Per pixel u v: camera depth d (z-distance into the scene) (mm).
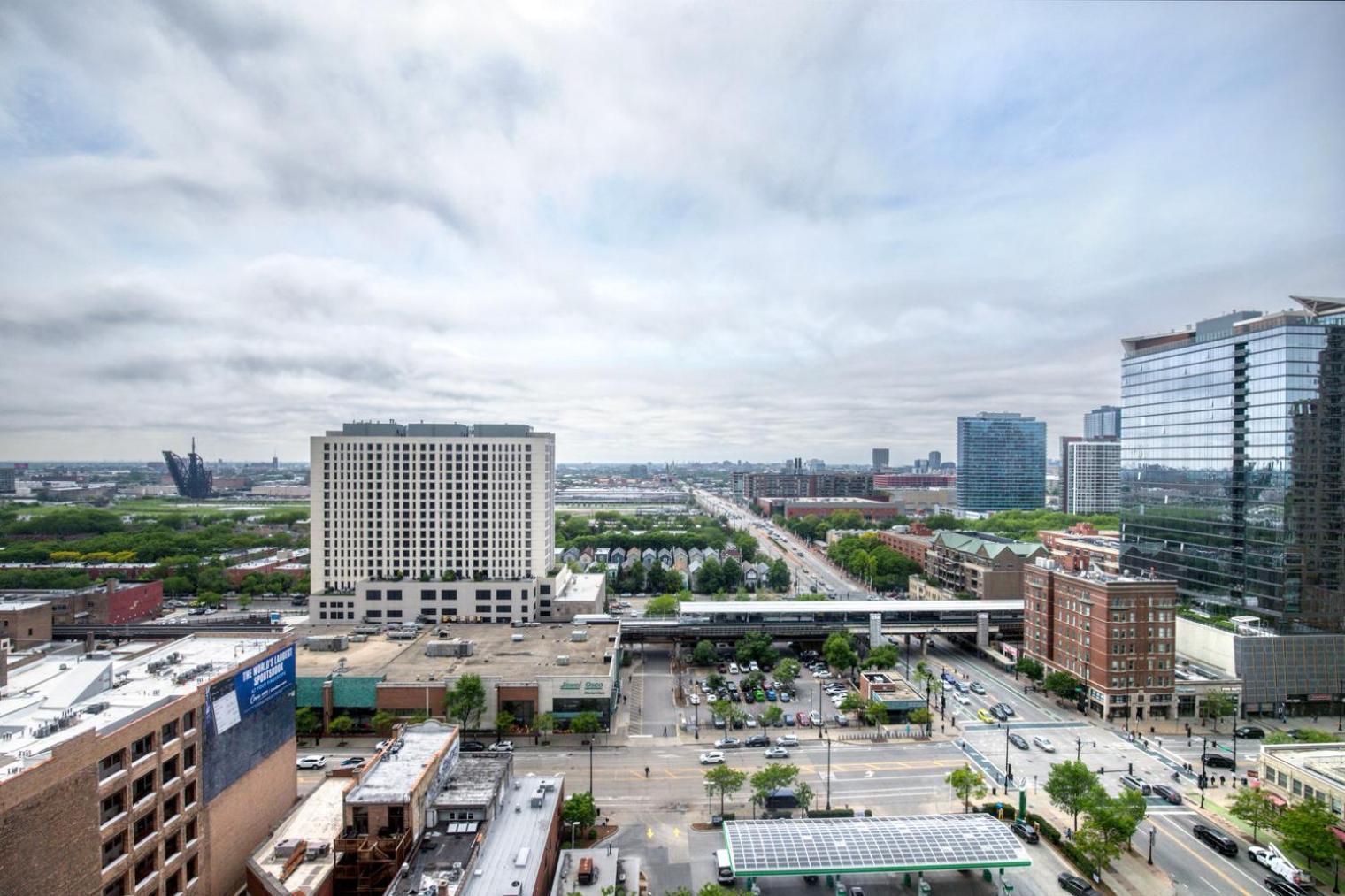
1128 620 147875
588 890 80250
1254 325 170750
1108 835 91188
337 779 99375
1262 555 167500
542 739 134625
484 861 76812
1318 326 162125
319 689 138875
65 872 58188
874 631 192750
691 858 93000
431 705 137750
